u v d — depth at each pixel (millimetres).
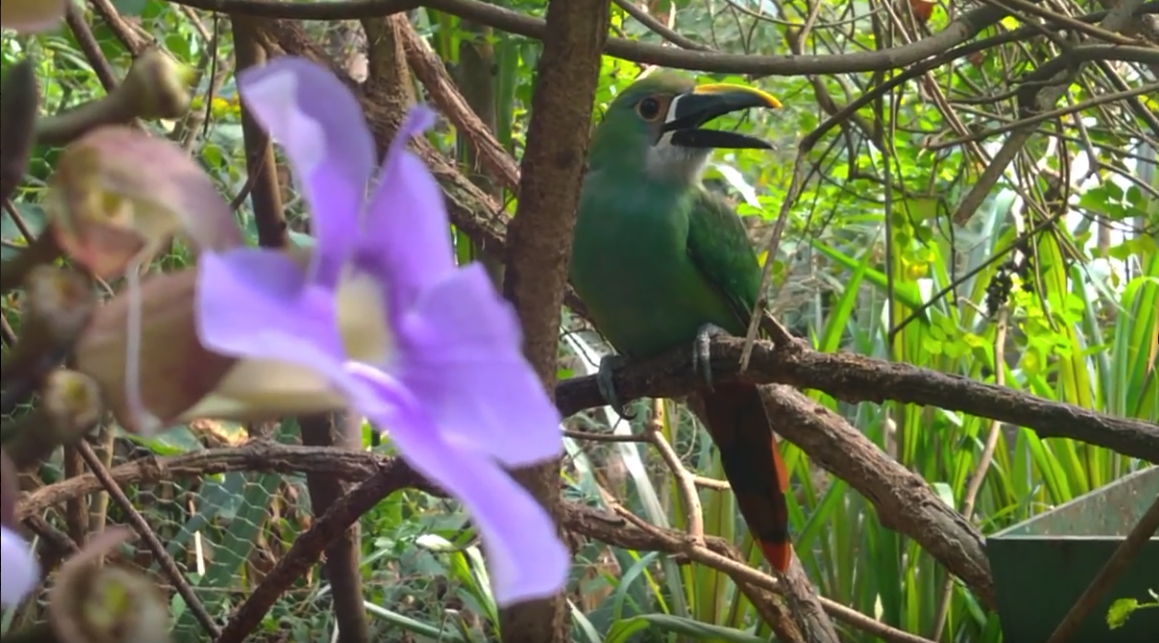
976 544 2373
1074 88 2547
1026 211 2533
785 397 2396
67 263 922
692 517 2418
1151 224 2521
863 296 2928
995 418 2168
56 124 801
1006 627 2328
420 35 2576
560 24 1961
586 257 2445
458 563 2514
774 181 2863
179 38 2488
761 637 2549
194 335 683
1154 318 2721
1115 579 2184
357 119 724
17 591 644
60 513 2371
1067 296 2543
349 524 2232
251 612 2238
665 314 2449
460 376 787
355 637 2375
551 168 2061
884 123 2520
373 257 797
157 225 716
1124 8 2307
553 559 680
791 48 2512
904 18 2424
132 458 2430
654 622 2490
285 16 2227
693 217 2436
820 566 2699
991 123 2574
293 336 628
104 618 670
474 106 2504
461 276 821
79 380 698
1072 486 2693
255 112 715
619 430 2705
